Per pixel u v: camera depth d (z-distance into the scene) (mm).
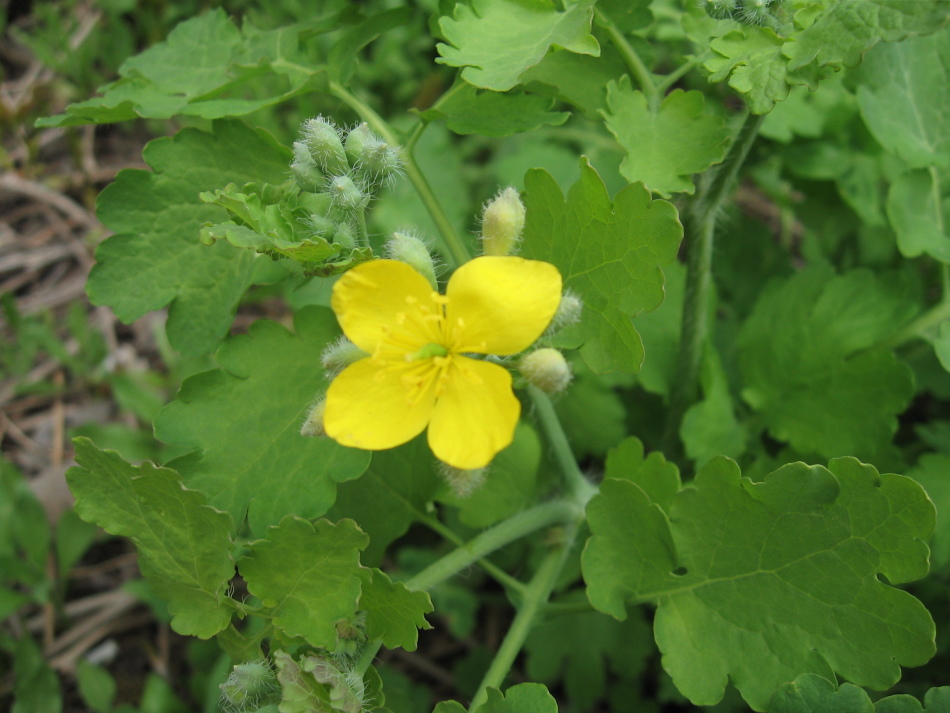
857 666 83
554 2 93
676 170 93
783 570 87
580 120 164
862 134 138
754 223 148
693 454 120
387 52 188
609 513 95
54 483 159
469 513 119
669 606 93
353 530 83
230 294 102
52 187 195
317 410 86
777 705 84
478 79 85
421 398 77
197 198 102
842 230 145
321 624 87
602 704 142
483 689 97
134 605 153
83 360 172
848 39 82
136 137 205
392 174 99
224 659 135
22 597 144
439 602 144
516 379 85
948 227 120
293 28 116
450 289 77
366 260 84
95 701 137
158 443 161
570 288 89
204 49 118
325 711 81
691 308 119
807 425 120
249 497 92
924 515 79
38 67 208
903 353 135
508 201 87
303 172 91
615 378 133
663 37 143
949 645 118
